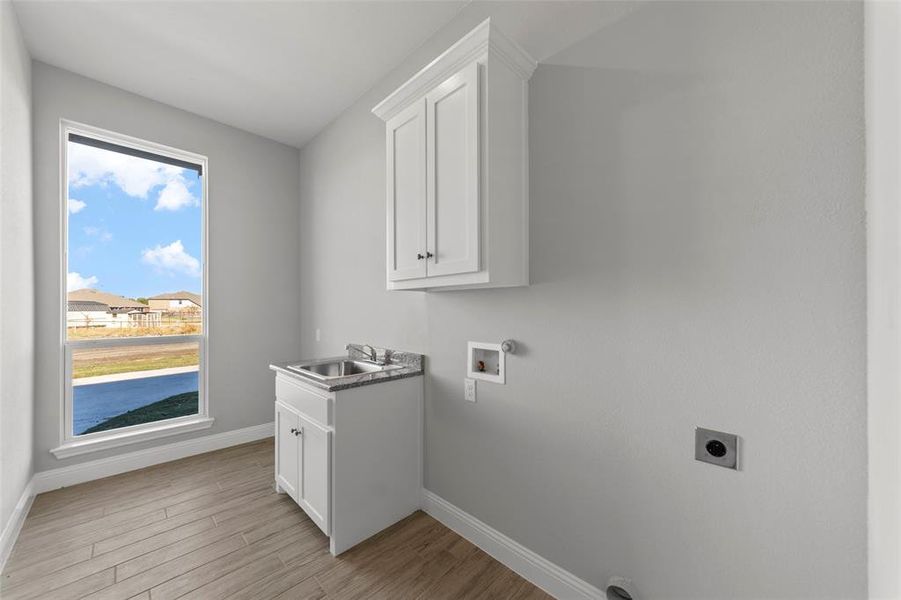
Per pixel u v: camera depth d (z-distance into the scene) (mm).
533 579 1500
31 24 1887
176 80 2393
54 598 1394
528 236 1505
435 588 1474
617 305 1250
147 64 2229
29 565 1568
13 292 1762
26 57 2031
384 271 2369
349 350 2631
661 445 1156
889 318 711
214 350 2891
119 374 2564
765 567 976
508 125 1423
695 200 1080
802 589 923
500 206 1391
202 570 1558
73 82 2303
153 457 2592
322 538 1787
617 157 1249
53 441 2229
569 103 1377
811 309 901
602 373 1290
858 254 837
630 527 1231
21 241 1895
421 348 2064
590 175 1317
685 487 1110
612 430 1269
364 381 1770
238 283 3021
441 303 1933
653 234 1167
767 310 964
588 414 1330
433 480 1985
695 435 1088
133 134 2523
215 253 2900
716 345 1048
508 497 1607
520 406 1554
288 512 2004
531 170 1496
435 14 1839
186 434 2748
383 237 2379
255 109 2742
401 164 1689
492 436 1675
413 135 1622
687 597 1112
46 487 2182
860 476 841
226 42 2041
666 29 1138
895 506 685
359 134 2594
